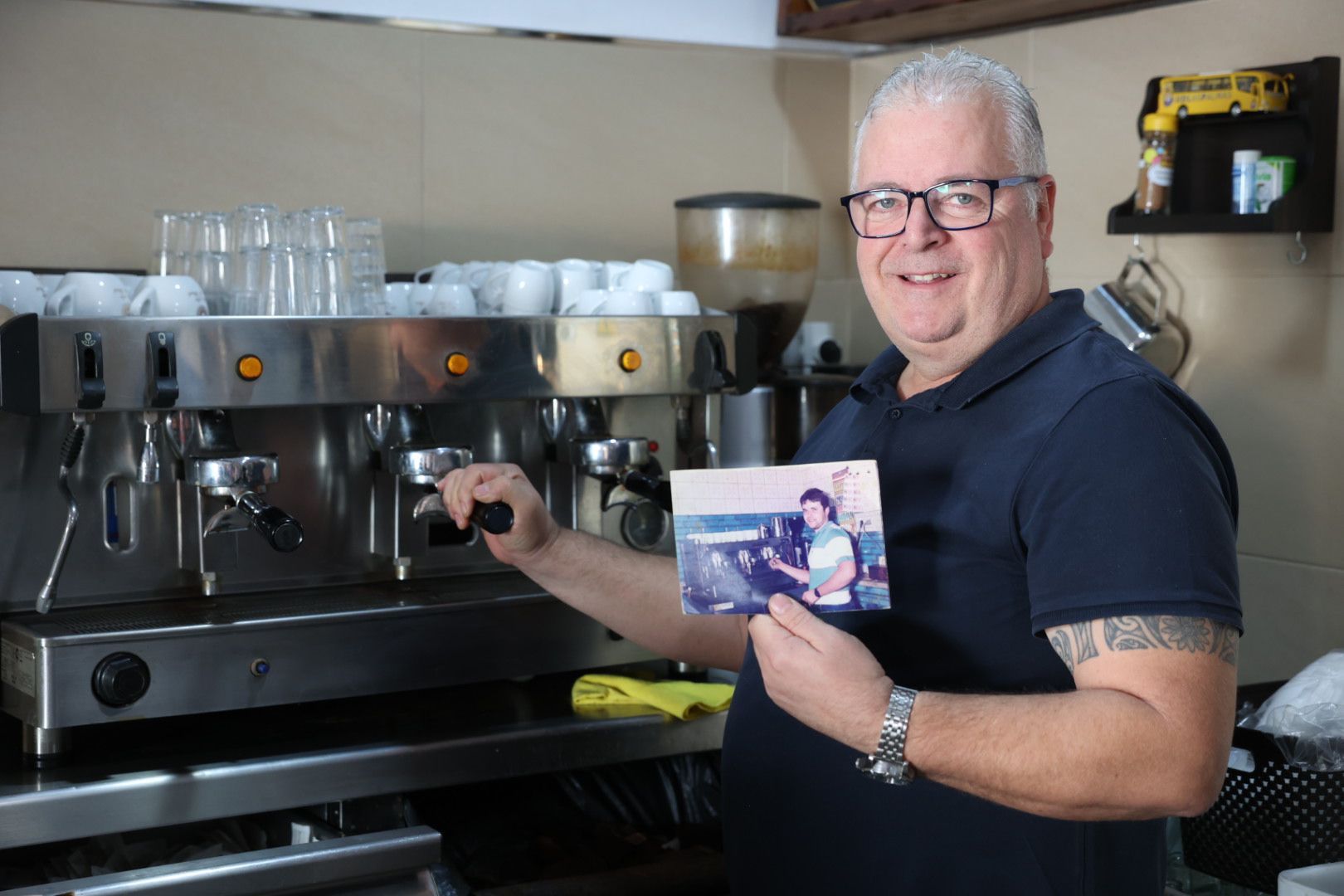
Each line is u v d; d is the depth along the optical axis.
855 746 1.12
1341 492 1.85
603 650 1.78
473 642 1.70
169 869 1.36
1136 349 2.01
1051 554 1.13
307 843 1.44
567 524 1.89
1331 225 1.83
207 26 2.06
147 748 1.55
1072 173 2.22
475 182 2.29
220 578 1.69
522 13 2.30
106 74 2.00
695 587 1.18
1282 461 1.92
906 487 1.27
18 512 1.57
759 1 2.51
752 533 1.18
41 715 1.46
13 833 1.38
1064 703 1.08
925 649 1.24
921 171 1.22
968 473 1.22
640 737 1.70
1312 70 1.80
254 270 1.68
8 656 1.53
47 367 1.43
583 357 1.74
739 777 1.39
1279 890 1.31
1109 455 1.12
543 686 1.83
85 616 1.57
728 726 1.43
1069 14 2.20
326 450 1.74
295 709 1.71
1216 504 1.12
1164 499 1.10
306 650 1.60
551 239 2.37
